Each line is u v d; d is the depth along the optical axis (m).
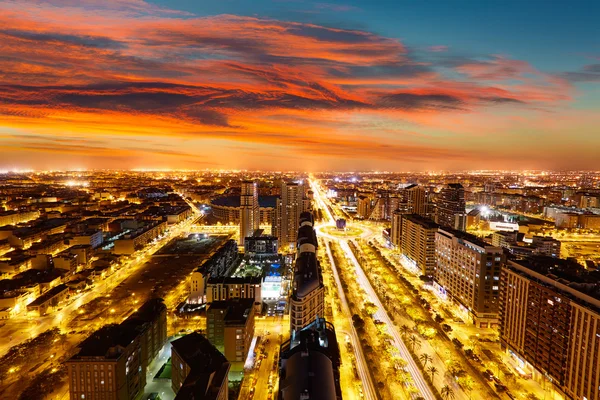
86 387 163.75
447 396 173.25
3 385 189.38
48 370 199.62
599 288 167.00
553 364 176.88
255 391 187.88
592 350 153.00
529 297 195.88
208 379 151.25
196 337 192.62
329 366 154.00
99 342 172.62
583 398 157.12
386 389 183.62
